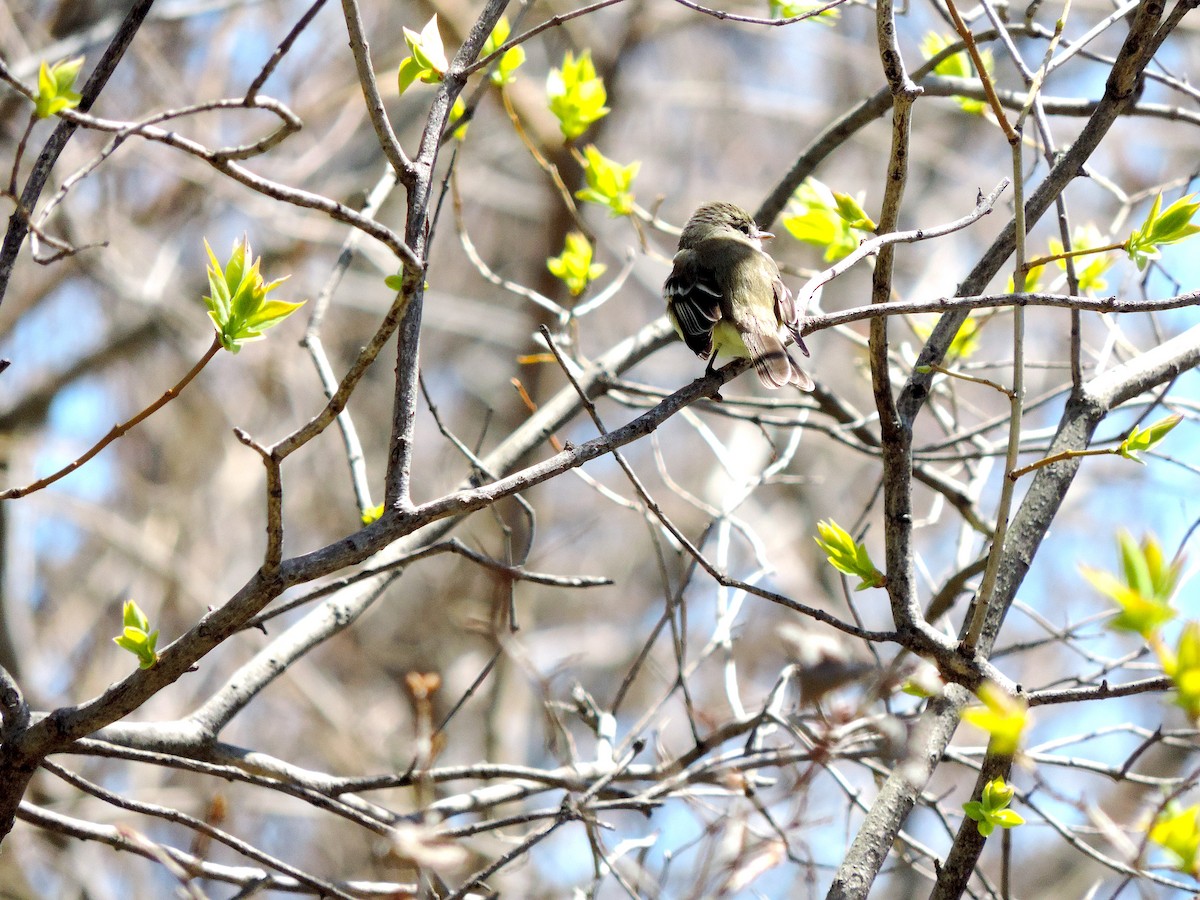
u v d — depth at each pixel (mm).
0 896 10695
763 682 8805
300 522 15359
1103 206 15102
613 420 17484
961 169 16797
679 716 14789
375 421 16562
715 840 4918
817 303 7141
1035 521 5043
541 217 15648
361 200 6844
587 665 16109
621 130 16125
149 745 5359
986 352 14719
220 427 15188
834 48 15781
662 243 16641
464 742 14828
